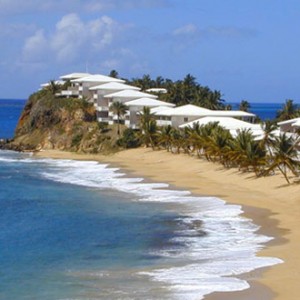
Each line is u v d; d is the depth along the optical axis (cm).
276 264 4606
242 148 9344
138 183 9494
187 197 8006
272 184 8462
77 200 8038
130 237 5762
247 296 3834
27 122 17425
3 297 3941
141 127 14200
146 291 4003
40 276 4444
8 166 12288
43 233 6031
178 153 12825
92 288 4109
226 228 6056
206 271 4453
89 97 16800
